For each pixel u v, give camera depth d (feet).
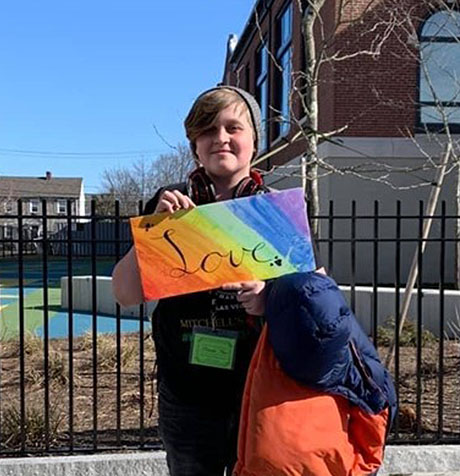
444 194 45.42
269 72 63.62
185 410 7.72
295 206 7.25
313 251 7.46
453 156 24.23
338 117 45.60
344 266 46.16
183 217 7.20
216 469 7.85
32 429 13.78
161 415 7.97
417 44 29.48
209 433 7.72
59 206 197.47
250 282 7.08
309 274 6.76
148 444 13.58
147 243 7.21
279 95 62.34
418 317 14.12
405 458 13.25
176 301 7.67
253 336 7.49
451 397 17.12
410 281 17.74
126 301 7.70
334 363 6.55
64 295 43.86
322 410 6.68
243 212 7.22
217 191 7.76
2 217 14.06
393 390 7.38
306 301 6.43
